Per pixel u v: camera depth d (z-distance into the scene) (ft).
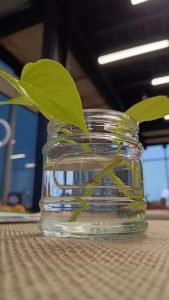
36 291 0.19
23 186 4.70
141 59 4.48
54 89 0.38
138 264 0.27
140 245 0.38
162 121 6.63
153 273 0.24
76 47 3.84
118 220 0.43
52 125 0.51
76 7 3.60
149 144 8.24
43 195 0.49
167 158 8.34
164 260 0.29
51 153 0.50
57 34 3.13
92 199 0.45
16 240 0.40
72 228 0.43
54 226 0.44
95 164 0.48
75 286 0.20
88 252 0.32
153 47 4.13
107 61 4.43
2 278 0.21
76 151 0.48
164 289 0.19
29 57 4.14
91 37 4.15
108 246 0.36
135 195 0.48
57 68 0.38
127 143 0.50
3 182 4.38
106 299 0.17
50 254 0.31
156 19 3.73
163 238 0.45
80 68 4.17
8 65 4.17
